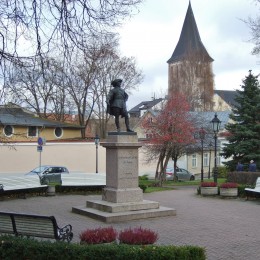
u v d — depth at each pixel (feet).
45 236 30.17
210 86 212.02
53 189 68.95
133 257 24.40
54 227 29.32
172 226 42.73
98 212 46.68
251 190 64.44
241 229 41.78
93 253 25.08
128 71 142.41
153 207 48.49
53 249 25.89
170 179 140.97
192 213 51.29
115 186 48.67
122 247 25.27
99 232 28.14
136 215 46.03
